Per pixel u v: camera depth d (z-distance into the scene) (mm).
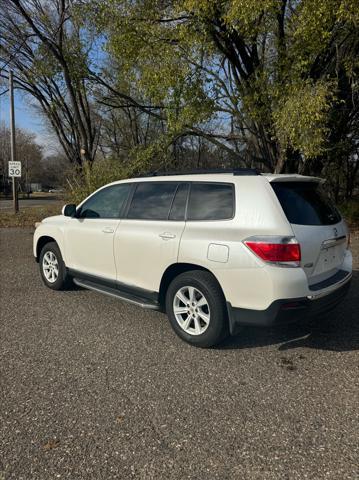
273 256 3234
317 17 7215
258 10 7043
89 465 2256
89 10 10461
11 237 11234
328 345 3854
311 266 3447
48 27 13469
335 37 8789
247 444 2428
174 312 3930
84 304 5117
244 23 7641
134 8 9578
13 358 3572
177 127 10477
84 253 5016
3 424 2623
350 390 3039
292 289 3232
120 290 4582
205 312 3740
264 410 2785
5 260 7973
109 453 2352
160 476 2176
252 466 2244
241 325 3461
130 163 12625
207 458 2311
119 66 12109
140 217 4395
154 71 9531
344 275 3916
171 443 2441
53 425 2613
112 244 4559
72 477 2166
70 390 3039
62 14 12445
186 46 9289
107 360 3539
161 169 12672
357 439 2465
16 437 2492
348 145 12445
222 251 3482
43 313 4766
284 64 8758
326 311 3615
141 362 3502
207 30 8812
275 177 3600
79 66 13219
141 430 2566
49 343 3898
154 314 4754
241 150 15188
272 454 2338
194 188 4012
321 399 2918
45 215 15914
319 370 3355
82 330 4234
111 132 25781
